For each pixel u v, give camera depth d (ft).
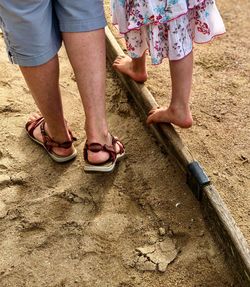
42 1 3.08
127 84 4.49
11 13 3.06
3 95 4.49
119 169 3.96
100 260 3.46
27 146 4.13
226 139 4.12
